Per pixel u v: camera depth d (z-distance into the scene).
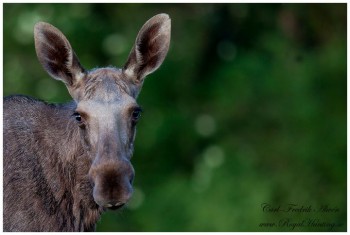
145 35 17.95
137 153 47.44
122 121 17.02
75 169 18.41
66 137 18.56
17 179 18.48
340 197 45.31
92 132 16.94
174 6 45.69
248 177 45.69
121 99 17.20
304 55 45.97
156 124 46.88
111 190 16.34
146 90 46.66
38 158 18.67
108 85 17.41
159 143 47.38
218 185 45.78
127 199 16.44
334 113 45.78
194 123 47.56
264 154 46.16
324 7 45.94
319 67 45.94
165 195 47.03
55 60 17.89
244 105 46.22
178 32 45.69
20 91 45.53
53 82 45.62
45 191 18.55
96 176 16.45
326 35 46.47
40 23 17.83
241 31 47.19
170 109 47.31
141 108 17.48
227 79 46.59
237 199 45.25
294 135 45.84
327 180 45.75
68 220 18.64
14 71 45.75
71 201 18.62
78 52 46.53
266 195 44.94
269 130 46.31
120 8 46.19
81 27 46.22
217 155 47.50
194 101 47.66
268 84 45.88
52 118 18.97
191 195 46.78
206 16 46.16
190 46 45.94
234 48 47.44
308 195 45.31
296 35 46.34
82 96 17.42
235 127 46.78
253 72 46.16
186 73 46.75
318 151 45.62
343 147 45.53
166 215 46.69
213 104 47.25
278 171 45.84
